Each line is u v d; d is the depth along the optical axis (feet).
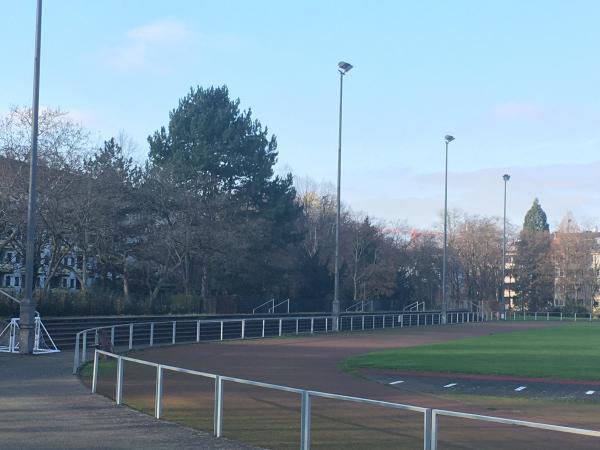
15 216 135.85
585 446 34.86
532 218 502.38
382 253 316.81
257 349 111.24
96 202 148.97
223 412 44.04
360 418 42.37
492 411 52.65
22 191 136.26
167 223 180.34
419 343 136.77
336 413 44.24
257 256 204.03
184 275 188.44
